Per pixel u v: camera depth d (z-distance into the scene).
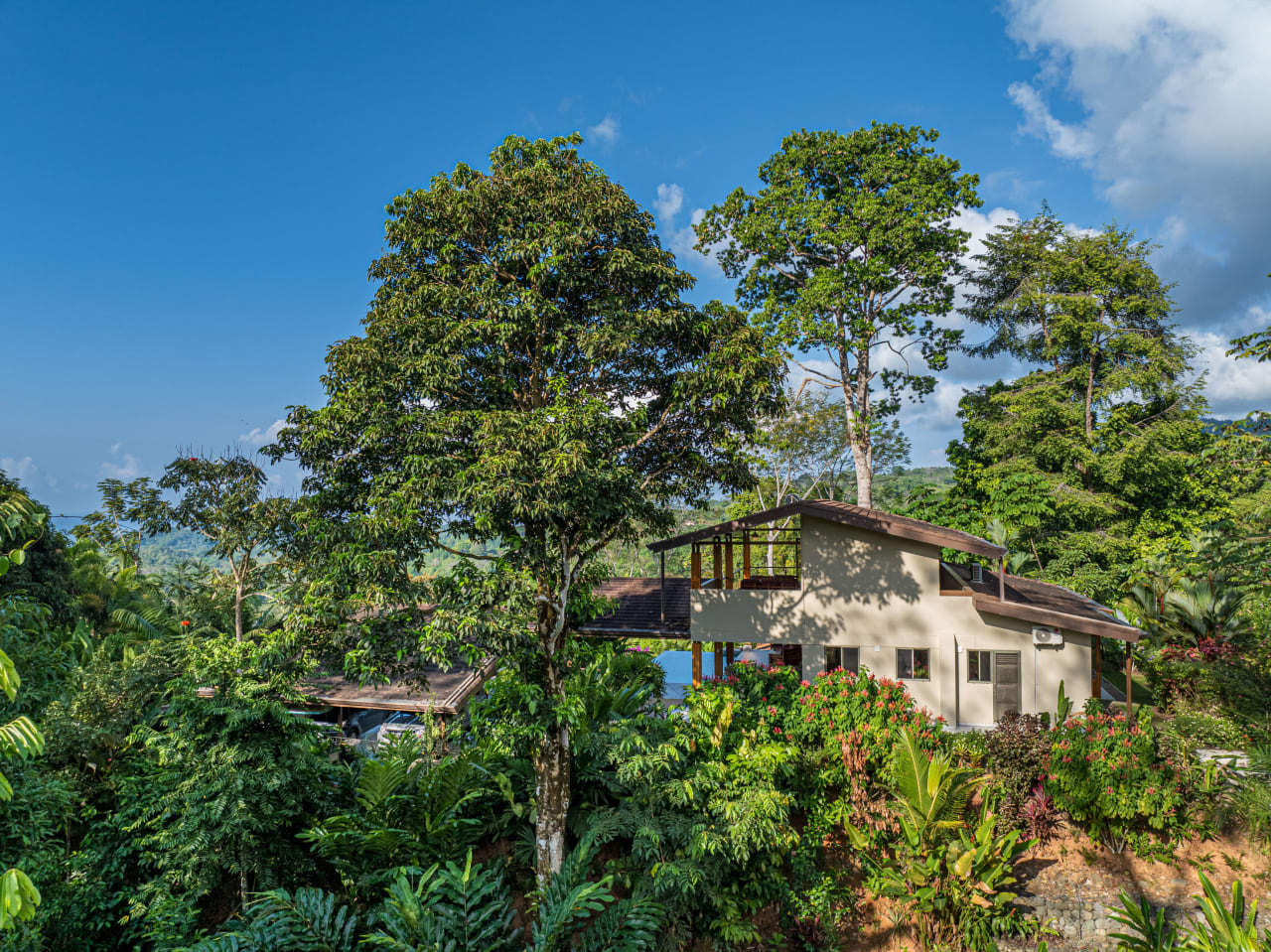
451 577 11.16
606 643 18.12
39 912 9.66
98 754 12.70
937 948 11.68
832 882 12.76
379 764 12.09
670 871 11.17
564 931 10.17
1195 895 12.24
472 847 12.84
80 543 28.73
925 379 31.16
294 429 11.99
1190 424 33.75
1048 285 37.56
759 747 13.18
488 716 12.05
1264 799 12.88
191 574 33.41
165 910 10.27
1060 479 33.81
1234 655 17.28
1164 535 32.03
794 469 41.03
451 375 11.33
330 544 11.02
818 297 28.25
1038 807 13.36
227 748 10.83
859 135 29.42
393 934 9.45
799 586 18.34
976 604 16.89
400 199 12.41
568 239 11.57
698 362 12.57
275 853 11.38
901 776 12.24
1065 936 11.78
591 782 13.45
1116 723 13.55
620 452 12.38
